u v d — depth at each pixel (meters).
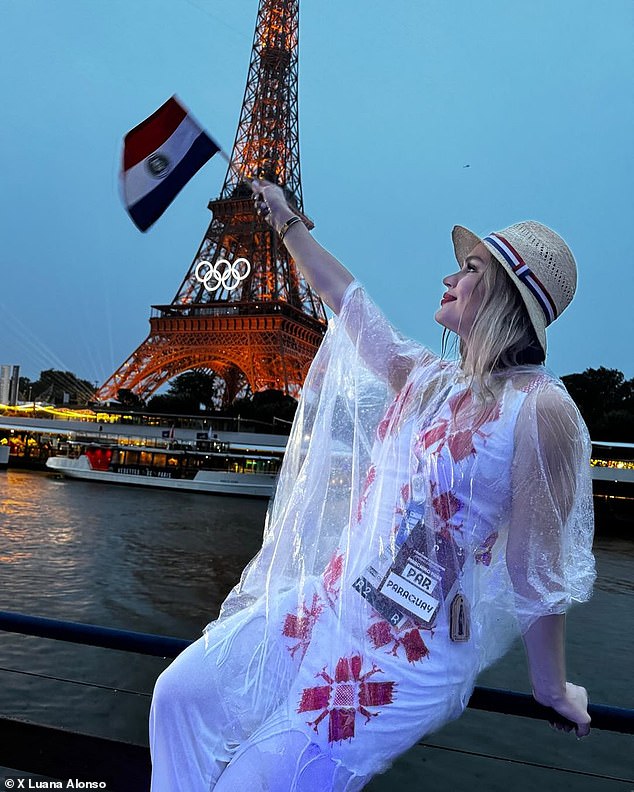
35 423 74.38
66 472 64.38
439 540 1.70
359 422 2.04
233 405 75.06
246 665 1.81
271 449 65.12
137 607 18.78
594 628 18.78
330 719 1.62
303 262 2.42
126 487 60.25
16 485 55.31
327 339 2.20
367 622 1.70
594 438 58.69
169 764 1.77
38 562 23.88
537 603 1.65
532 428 1.67
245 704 1.77
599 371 69.31
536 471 1.65
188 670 1.83
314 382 2.17
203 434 66.69
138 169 2.40
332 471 2.02
